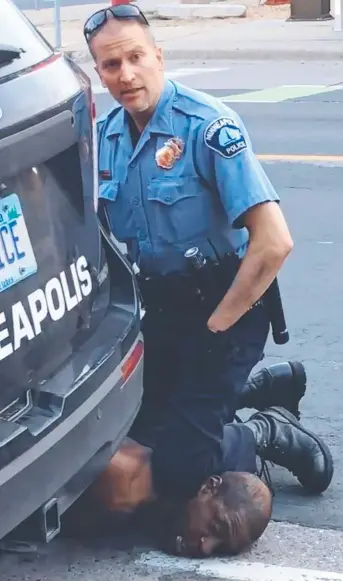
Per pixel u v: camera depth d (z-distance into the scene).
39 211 2.69
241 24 17.78
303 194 7.82
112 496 3.32
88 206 2.91
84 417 2.69
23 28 2.85
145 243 3.23
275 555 3.36
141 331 3.16
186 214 3.17
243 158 3.10
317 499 3.73
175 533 3.32
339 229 6.97
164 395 3.29
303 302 5.70
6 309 2.56
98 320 2.94
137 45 3.08
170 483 3.28
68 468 2.64
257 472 3.53
